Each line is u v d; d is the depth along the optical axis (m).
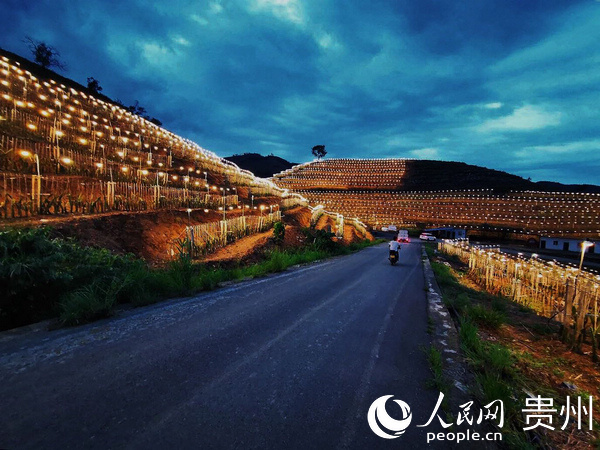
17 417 2.50
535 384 4.24
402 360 4.14
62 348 3.85
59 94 31.28
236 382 3.27
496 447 2.63
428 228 70.38
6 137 12.59
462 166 121.06
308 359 3.97
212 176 28.42
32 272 4.73
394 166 124.75
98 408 2.68
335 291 8.42
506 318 7.93
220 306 6.16
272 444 2.36
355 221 48.16
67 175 12.73
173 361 3.67
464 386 3.55
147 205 14.16
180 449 2.25
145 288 6.48
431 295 8.83
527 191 82.00
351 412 2.87
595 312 5.87
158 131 38.72
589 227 56.84
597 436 3.18
